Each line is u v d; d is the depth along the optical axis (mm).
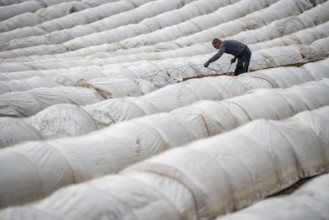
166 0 48344
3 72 26250
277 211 8805
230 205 10516
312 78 23641
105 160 12195
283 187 12117
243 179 11031
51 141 12250
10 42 38812
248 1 45688
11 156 11094
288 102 17875
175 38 40406
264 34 39094
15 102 16781
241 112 16391
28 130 13867
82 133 14688
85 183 9289
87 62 29797
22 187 10742
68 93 18375
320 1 45250
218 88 19859
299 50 31828
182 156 10633
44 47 37438
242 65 22266
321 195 9766
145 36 39688
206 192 9930
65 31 41719
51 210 8242
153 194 9180
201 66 27328
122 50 35469
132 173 10070
